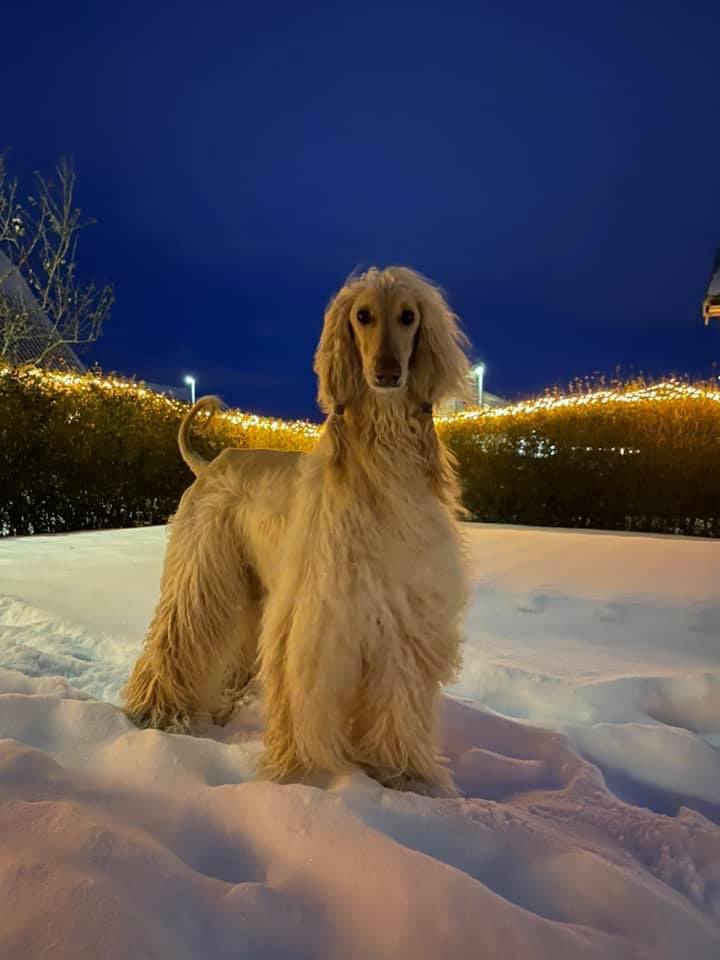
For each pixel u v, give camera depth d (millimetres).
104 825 998
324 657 1263
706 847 1046
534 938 803
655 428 5207
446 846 1017
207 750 1364
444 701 1669
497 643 2234
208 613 1639
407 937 822
